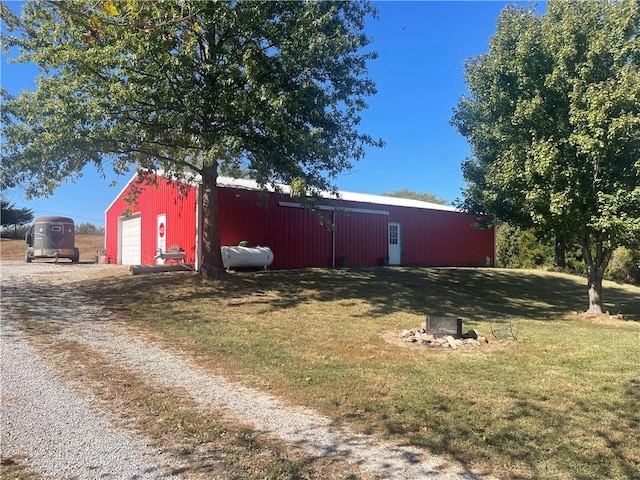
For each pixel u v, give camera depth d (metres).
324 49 11.11
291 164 11.41
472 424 4.70
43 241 25.42
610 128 10.05
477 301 14.62
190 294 12.09
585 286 20.72
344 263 20.31
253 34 11.20
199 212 16.44
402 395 5.51
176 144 12.34
